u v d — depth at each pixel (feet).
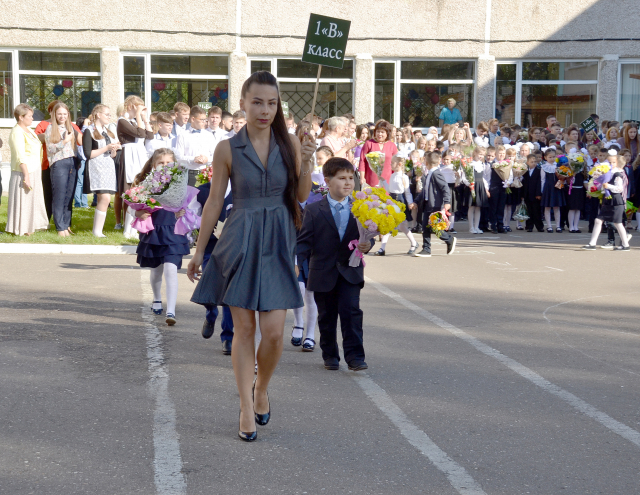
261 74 14.07
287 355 20.74
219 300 14.06
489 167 51.34
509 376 18.80
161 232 23.27
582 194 51.26
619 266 36.91
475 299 28.37
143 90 67.31
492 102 70.44
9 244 37.73
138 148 41.34
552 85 70.69
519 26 69.82
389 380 18.38
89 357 19.72
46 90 66.59
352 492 12.14
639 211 53.36
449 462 13.46
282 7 67.72
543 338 22.67
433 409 16.31
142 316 24.59
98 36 65.98
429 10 69.00
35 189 40.45
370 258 38.99
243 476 12.69
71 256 36.86
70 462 13.14
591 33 69.72
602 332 23.56
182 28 66.80
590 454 13.96
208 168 23.93
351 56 68.90
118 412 15.70
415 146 56.44
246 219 13.98
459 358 20.36
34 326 22.80
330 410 16.16
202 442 14.17
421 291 29.81
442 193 39.27
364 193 19.17
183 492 12.04
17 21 65.26
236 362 14.23
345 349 19.29
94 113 40.70
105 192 40.86
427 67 69.97
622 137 57.57
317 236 19.04
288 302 14.03
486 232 51.72
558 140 57.41
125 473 12.73
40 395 16.62
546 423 15.55
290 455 13.64
